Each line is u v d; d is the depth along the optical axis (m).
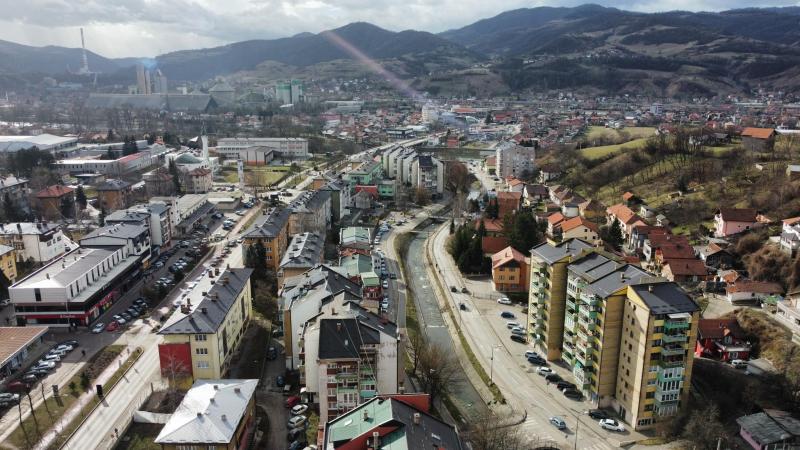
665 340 116.75
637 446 116.12
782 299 162.12
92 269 172.75
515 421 124.50
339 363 118.31
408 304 186.62
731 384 131.75
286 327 141.75
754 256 185.62
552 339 149.38
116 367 141.00
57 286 158.50
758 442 111.81
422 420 93.25
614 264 133.12
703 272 184.25
